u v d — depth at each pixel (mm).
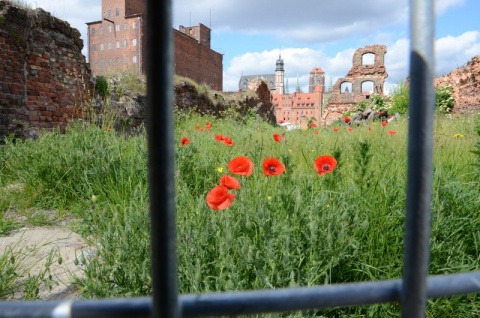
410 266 315
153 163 274
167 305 283
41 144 4488
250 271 1598
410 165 309
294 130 8266
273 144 4875
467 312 1507
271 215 1852
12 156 4379
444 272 1682
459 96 16047
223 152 4227
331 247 1578
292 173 2402
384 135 6039
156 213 276
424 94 300
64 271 2180
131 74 10922
